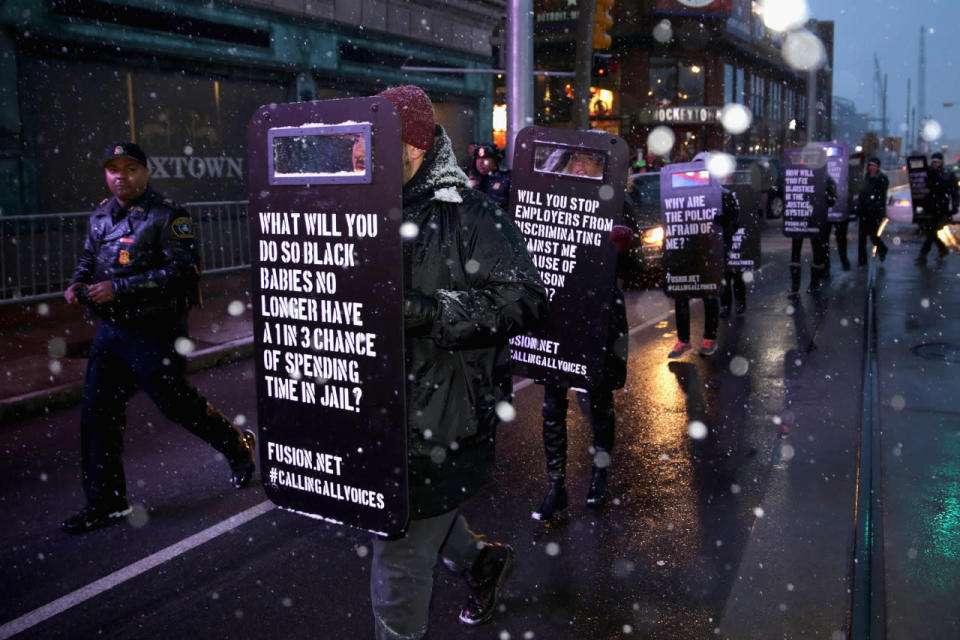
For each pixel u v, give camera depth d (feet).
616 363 13.14
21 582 11.58
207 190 44.68
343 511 7.66
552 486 13.37
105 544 12.82
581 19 48.34
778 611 10.18
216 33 43.42
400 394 7.06
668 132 124.26
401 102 7.14
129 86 40.01
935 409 17.79
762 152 159.74
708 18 125.08
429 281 7.42
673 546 12.35
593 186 12.35
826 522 12.70
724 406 19.77
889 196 94.22
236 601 11.01
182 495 14.87
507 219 7.60
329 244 7.29
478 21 65.57
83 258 13.56
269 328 7.87
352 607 10.85
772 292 37.45
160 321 13.28
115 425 13.52
